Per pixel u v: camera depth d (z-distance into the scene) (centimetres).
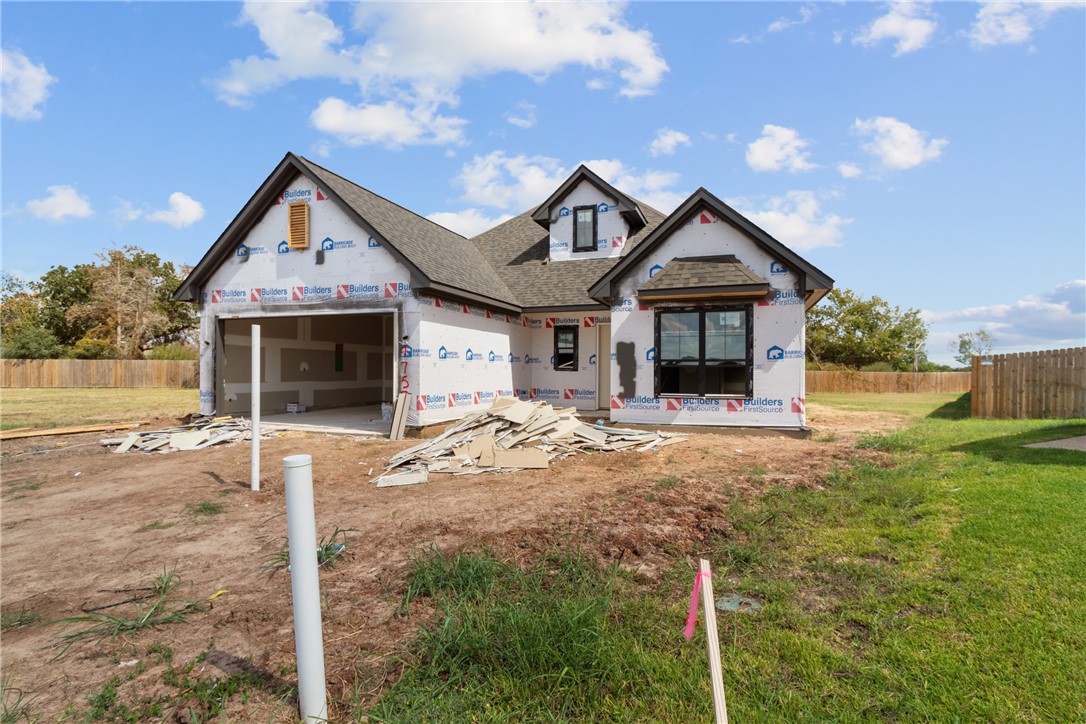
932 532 516
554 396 1766
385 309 1302
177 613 403
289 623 390
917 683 298
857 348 3872
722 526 580
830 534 538
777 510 613
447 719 279
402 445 1148
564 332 1759
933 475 729
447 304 1370
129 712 294
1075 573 404
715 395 1255
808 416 1606
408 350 1276
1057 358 1322
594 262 1773
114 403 2281
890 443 1005
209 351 1502
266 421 1535
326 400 2011
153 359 3991
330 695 302
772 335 1217
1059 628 338
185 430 1309
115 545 564
